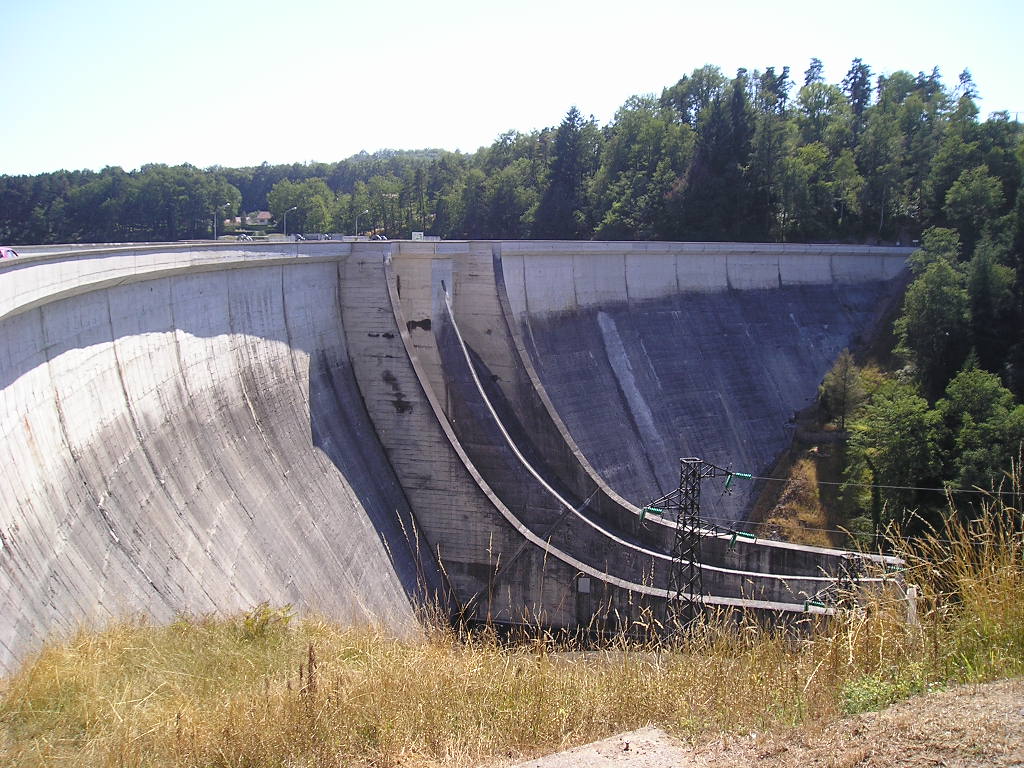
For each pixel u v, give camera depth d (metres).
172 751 10.78
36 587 15.05
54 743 11.08
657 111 95.38
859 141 87.31
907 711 9.02
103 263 18.88
